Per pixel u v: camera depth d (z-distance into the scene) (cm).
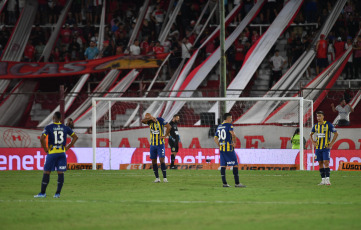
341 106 7975
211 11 10506
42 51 10244
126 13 11212
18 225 2767
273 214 3059
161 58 9500
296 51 9569
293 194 4019
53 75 9406
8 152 6969
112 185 4784
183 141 7338
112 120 9081
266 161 6812
